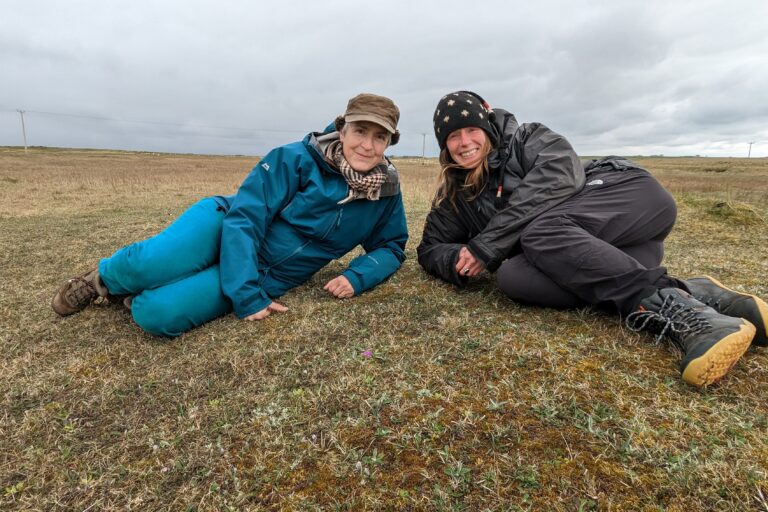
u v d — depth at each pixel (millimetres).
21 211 7574
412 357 1826
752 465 1158
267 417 1482
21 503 1189
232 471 1263
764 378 1572
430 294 2598
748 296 1729
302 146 2459
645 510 1062
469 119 2314
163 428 1464
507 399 1501
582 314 2123
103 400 1641
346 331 2121
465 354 1827
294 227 2498
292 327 2186
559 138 2312
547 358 1745
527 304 2316
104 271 2225
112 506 1170
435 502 1120
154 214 6898
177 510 1147
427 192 9711
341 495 1163
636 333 1895
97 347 2076
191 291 2146
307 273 2691
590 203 2154
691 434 1291
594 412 1409
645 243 2293
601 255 1892
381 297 2594
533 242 2092
